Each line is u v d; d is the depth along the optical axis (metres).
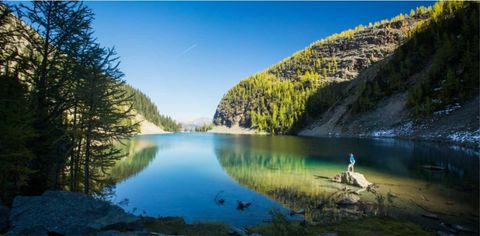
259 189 27.09
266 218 18.81
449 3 135.12
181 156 56.56
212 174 35.78
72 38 15.80
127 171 38.88
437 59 97.69
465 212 18.44
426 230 14.98
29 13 14.38
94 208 11.13
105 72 16.89
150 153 62.78
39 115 14.58
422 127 75.94
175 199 24.28
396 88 108.94
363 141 76.75
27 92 13.55
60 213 10.34
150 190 27.58
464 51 91.50
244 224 17.64
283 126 163.88
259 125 187.00
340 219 17.33
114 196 25.30
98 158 18.02
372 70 146.75
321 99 158.12
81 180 19.86
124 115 17.45
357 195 23.38
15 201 10.48
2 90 11.44
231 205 22.17
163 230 12.70
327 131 120.38
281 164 42.12
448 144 57.56
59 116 16.72
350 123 110.31
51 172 16.81
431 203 20.55
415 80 105.69
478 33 97.38
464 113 68.19
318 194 24.34
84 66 16.09
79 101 16.45
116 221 10.64
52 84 15.48
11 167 11.69
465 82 78.50
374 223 16.08
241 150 66.00
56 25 15.23
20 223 9.46
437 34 115.81
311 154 52.97
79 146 18.44
